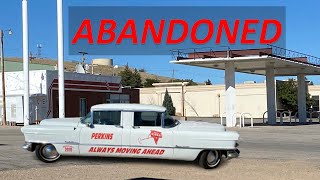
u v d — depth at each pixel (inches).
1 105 1732.3
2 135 967.0
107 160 499.5
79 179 388.8
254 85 2516.0
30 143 482.9
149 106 481.1
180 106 2792.8
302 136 967.6
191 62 1350.9
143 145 469.1
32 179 384.8
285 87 2655.0
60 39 1099.3
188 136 463.8
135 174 418.6
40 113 1642.5
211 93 2689.5
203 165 461.7
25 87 1250.0
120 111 475.8
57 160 489.4
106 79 1987.0
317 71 1736.0
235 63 1412.4
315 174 428.5
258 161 515.2
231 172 441.1
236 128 1270.9
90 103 1883.6
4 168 446.0
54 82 1716.3
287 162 509.4
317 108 2719.0
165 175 418.6
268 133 1069.8
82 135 475.5
